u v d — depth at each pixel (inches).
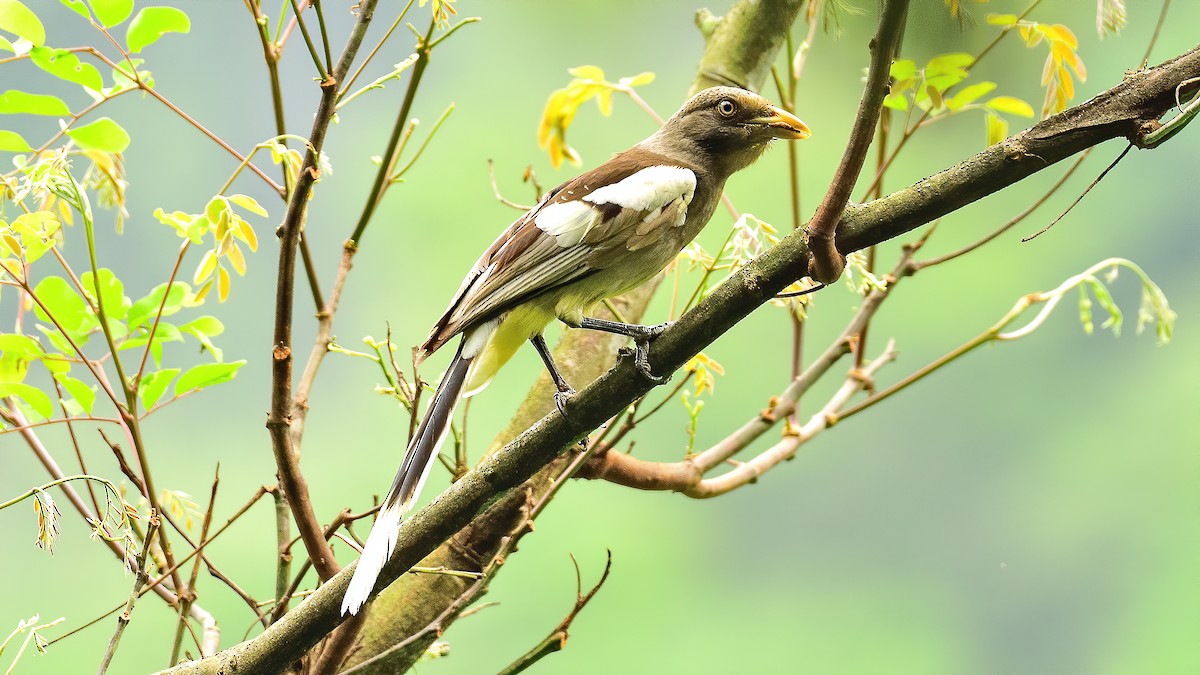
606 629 568.1
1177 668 572.1
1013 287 639.8
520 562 571.8
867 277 223.5
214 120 592.7
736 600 589.3
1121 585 592.1
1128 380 623.2
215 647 214.1
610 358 256.1
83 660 450.0
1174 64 167.3
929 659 595.2
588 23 546.9
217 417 559.2
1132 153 637.9
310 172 185.6
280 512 209.9
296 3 188.7
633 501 597.6
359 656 217.9
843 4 170.2
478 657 545.6
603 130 575.8
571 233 236.7
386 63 625.3
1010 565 610.2
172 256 580.7
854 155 166.1
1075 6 253.4
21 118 516.1
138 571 183.9
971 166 174.9
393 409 583.8
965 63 221.9
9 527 450.6
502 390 563.2
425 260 618.2
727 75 275.6
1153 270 637.3
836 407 258.8
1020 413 634.8
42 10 470.3
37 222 209.8
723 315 187.6
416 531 194.2
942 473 637.3
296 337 588.7
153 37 206.5
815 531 615.2
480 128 627.2
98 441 471.8
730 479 245.3
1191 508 597.6
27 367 214.4
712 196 265.6
